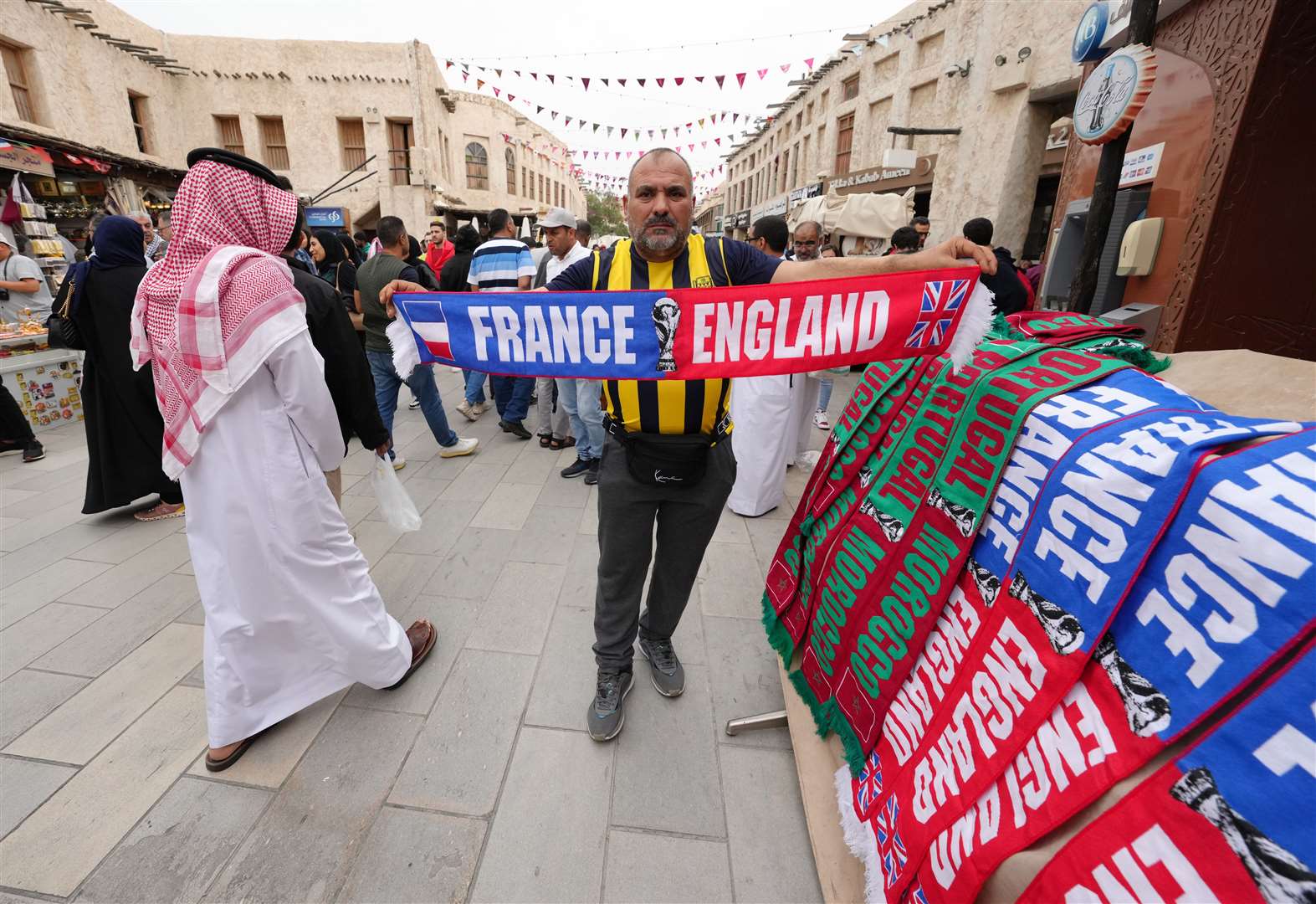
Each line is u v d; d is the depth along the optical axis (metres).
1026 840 0.88
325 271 4.73
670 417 1.46
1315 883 0.57
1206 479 0.79
